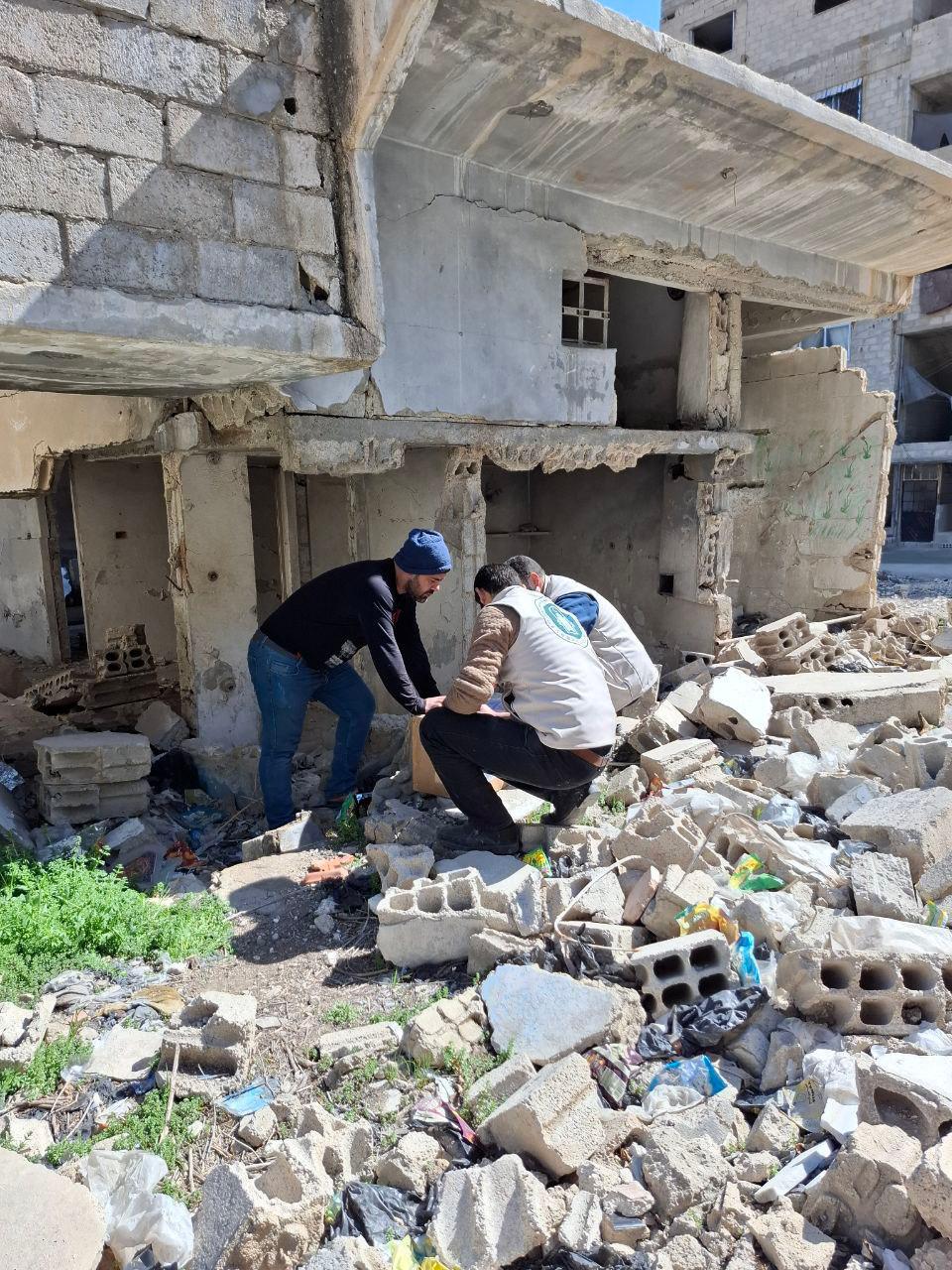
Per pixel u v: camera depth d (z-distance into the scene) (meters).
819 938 3.02
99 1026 3.02
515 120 4.94
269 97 3.48
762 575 9.95
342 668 4.89
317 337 3.65
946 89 22.97
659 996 2.91
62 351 3.43
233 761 5.70
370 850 3.85
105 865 4.48
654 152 5.46
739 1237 2.09
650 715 5.39
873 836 3.78
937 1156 1.98
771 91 5.16
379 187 4.91
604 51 4.45
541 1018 2.82
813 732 5.01
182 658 5.93
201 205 3.33
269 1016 3.04
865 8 23.14
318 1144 2.32
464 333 5.43
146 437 5.98
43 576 9.74
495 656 3.62
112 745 4.95
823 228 6.96
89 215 3.06
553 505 9.37
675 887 3.21
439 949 3.30
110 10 3.04
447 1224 2.16
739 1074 2.69
